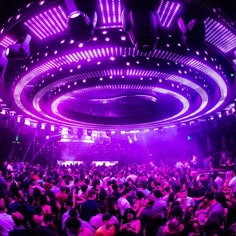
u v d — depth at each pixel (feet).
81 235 16.94
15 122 65.82
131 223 20.02
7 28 21.84
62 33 23.75
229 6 20.44
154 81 35.94
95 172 47.24
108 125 61.05
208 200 21.25
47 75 31.55
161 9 20.85
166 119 56.54
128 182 31.73
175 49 24.67
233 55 28.27
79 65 29.17
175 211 17.52
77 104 52.70
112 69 29.01
